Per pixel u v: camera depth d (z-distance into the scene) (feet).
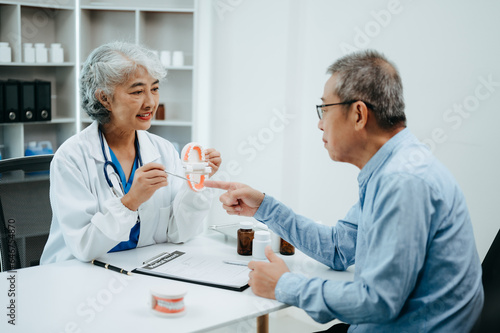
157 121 12.16
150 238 5.51
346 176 8.76
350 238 4.78
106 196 5.31
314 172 9.30
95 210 5.06
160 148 5.99
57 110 12.23
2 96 10.57
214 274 4.60
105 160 5.36
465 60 6.95
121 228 4.76
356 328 4.24
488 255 4.43
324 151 9.06
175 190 5.90
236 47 10.25
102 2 12.41
